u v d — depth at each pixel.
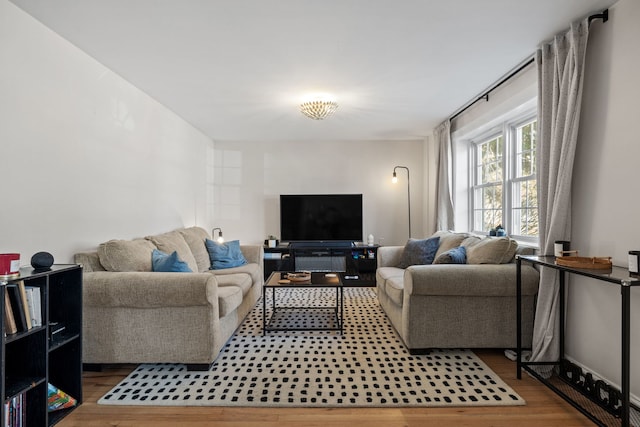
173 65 2.72
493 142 3.91
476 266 2.49
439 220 4.54
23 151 1.99
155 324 2.21
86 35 2.25
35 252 2.07
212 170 5.41
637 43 1.82
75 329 1.88
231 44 2.39
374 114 4.12
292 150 5.53
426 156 5.37
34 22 2.05
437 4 1.94
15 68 1.93
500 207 3.75
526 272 2.43
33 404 1.64
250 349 2.60
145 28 2.18
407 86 3.20
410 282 2.41
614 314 1.94
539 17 2.08
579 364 2.18
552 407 1.86
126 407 1.86
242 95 3.42
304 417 1.78
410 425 1.71
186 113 4.03
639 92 1.81
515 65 2.76
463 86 3.21
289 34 2.26
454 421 1.74
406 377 2.17
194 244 3.64
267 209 5.52
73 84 2.38
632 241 1.84
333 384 2.08
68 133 2.33
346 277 4.98
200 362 2.22
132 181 3.13
